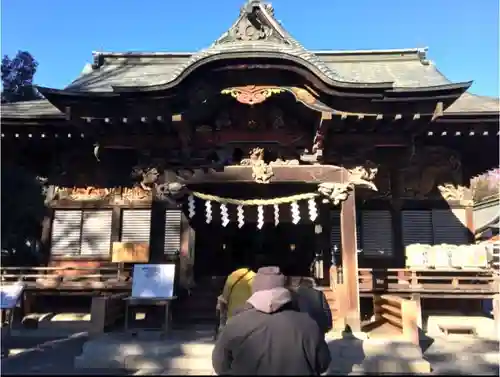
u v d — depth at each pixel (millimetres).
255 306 3869
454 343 10594
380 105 9906
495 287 11727
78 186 13695
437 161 13562
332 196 10227
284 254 14484
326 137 10539
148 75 15367
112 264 13281
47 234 13469
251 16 10828
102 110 10117
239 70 9984
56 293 12297
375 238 13352
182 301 11523
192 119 10430
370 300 12672
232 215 12570
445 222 13406
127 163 13688
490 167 13797
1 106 13445
